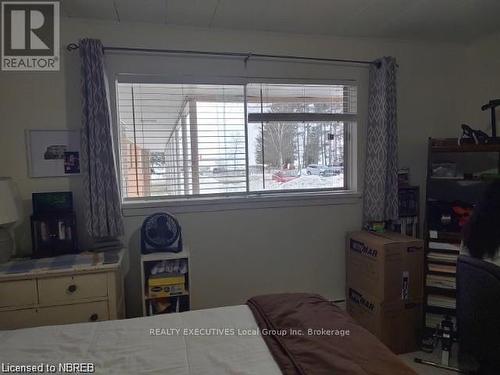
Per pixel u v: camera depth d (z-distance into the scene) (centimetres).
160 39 235
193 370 108
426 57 288
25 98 218
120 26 228
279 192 272
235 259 259
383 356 111
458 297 167
